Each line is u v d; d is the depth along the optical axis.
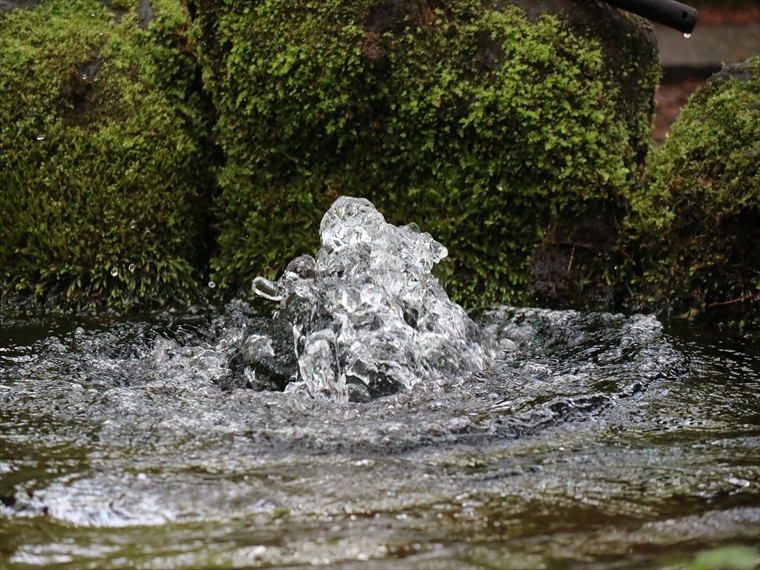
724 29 10.18
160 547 2.06
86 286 4.44
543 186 4.38
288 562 1.98
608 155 4.39
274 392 3.17
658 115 7.92
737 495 2.35
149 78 4.59
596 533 2.13
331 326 3.40
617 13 4.53
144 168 4.51
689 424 2.89
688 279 4.25
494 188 4.41
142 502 2.28
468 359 3.49
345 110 4.39
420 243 3.73
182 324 4.10
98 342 3.79
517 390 3.17
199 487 2.36
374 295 3.45
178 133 4.60
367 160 4.46
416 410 2.97
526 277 4.43
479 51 4.38
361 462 2.53
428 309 3.59
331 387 3.24
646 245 4.34
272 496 2.31
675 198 4.30
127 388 3.19
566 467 2.52
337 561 1.99
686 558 2.00
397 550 2.04
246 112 4.50
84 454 2.58
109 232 4.45
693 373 3.41
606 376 3.32
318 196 4.50
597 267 4.42
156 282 4.49
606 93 4.45
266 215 4.56
